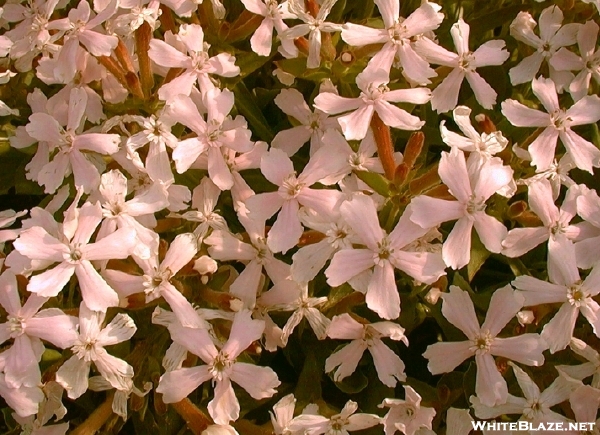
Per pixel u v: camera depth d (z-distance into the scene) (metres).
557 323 0.27
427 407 0.27
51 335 0.26
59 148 0.29
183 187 0.28
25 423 0.27
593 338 0.28
